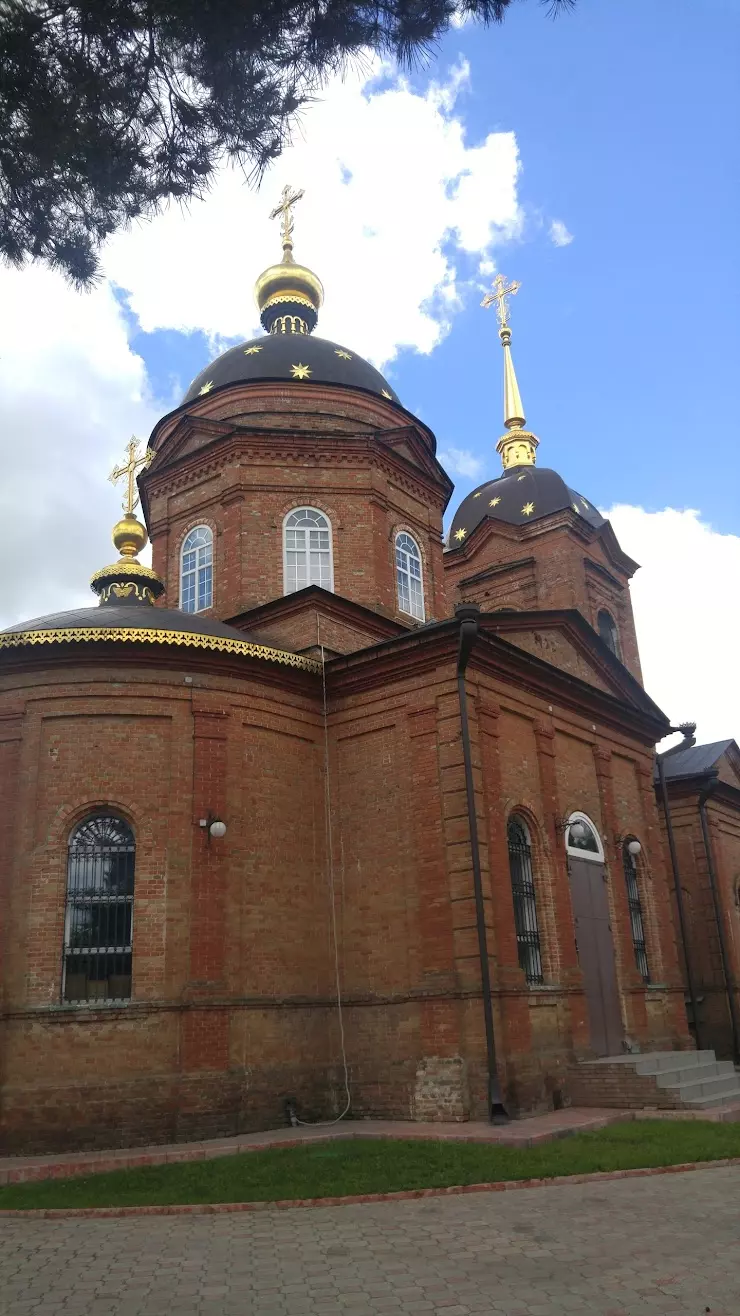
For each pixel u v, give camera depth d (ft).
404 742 56.75
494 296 117.39
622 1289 23.26
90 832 51.65
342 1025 54.95
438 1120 49.19
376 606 71.92
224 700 55.67
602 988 62.80
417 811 54.95
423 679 56.95
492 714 57.88
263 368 80.48
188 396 83.87
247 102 26.43
